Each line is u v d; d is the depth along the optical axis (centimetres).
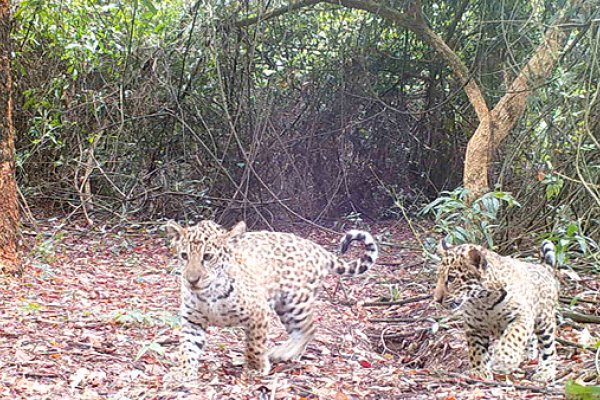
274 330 809
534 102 1111
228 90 1516
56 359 627
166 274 1091
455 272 680
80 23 1385
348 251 1350
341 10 1591
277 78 1548
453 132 1656
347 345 799
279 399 556
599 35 961
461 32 1534
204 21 1477
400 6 1384
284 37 1544
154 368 629
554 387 635
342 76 1590
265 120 1498
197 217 1500
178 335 733
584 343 764
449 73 1617
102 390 564
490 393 601
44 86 1477
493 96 1419
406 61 1634
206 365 660
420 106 1684
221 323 630
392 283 1107
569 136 1098
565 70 1127
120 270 1115
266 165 1543
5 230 934
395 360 830
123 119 1417
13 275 943
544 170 1127
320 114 1614
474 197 1112
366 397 584
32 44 1473
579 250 1041
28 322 738
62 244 1239
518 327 682
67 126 1458
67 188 1501
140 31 1443
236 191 1445
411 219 1614
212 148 1541
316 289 707
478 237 1007
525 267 739
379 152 1684
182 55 1511
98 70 1462
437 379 648
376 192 1686
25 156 1406
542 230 1123
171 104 1498
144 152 1555
